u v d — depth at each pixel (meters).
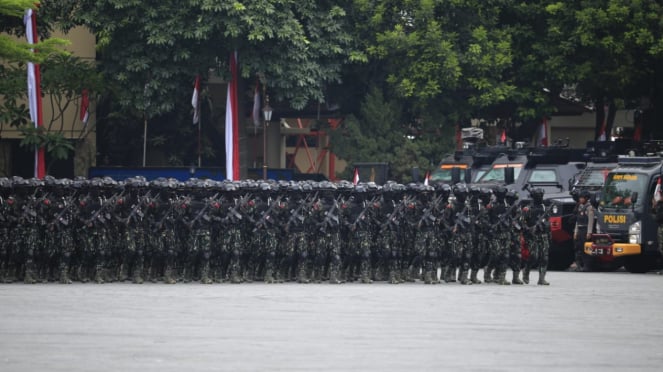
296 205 100.69
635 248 118.62
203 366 47.94
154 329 61.25
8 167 171.50
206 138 179.88
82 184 98.38
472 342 57.03
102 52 157.75
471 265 101.31
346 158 161.38
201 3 145.62
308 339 57.44
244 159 160.25
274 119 184.88
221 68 154.38
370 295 84.62
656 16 161.50
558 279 108.94
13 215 97.06
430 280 100.00
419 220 100.25
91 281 99.56
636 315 71.50
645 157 121.38
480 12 162.62
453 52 155.00
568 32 165.12
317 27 154.38
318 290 89.62
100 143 178.00
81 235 97.62
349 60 156.00
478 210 100.88
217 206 98.88
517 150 134.38
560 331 62.38
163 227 98.31
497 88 157.50
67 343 55.34
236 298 81.00
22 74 153.00
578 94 179.88
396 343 56.22
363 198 100.56
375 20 155.50
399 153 158.50
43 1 154.25
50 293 84.69
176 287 92.38
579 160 133.50
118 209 98.25
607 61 166.12
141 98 154.25
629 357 52.19
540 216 100.19
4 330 60.47
